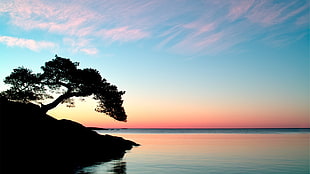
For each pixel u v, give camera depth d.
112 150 34.34
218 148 40.53
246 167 21.08
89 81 29.70
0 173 16.44
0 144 20.78
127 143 43.03
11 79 28.20
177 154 31.78
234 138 77.25
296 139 66.69
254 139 68.62
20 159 20.20
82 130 32.28
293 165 22.02
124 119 32.53
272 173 18.39
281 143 50.72
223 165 22.22
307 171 19.16
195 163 23.55
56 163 22.22
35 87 28.98
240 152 33.56
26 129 24.38
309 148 38.62
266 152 33.12
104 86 31.20
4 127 23.06
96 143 32.28
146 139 76.81
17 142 21.92
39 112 28.95
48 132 26.23
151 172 18.64
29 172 17.12
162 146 45.91
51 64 29.33
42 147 23.41
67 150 25.95
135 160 25.95
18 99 28.30
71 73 29.00
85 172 18.28
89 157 28.17
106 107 31.38
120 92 32.47
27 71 29.03
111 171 18.92
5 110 25.81
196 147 43.19
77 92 30.33
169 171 19.14
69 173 17.62
